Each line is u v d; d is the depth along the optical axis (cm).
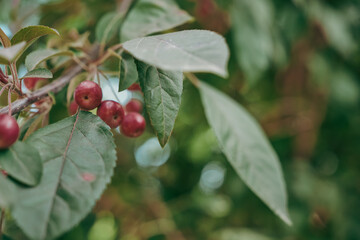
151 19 26
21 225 17
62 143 20
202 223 58
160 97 21
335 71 49
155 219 62
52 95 23
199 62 17
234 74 45
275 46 43
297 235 47
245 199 50
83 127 21
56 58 26
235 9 36
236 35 36
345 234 47
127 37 26
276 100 57
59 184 18
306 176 50
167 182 71
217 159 62
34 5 38
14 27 36
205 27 39
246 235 48
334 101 49
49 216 17
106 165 20
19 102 21
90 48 27
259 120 58
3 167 18
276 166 28
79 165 19
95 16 35
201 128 59
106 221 62
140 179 67
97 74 24
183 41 18
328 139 57
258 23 38
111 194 59
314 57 49
